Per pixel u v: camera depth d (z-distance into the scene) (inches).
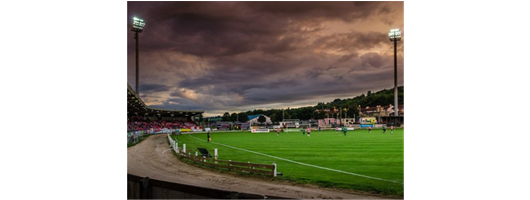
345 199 414.9
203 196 162.6
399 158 855.1
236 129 3831.2
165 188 190.9
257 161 831.7
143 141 1720.0
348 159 843.4
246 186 505.0
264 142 1566.2
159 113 3499.0
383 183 512.1
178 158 913.5
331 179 551.2
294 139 1754.4
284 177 566.3
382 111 6205.7
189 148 1283.2
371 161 800.3
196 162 792.3
